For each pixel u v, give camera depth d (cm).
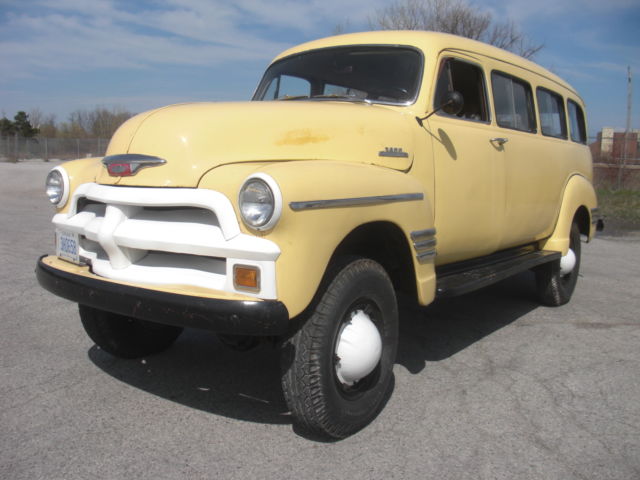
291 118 306
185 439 286
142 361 388
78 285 285
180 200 265
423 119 365
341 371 280
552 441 292
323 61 420
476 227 412
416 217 324
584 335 468
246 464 265
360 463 268
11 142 4531
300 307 251
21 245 785
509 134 456
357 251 329
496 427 306
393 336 314
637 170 1847
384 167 330
